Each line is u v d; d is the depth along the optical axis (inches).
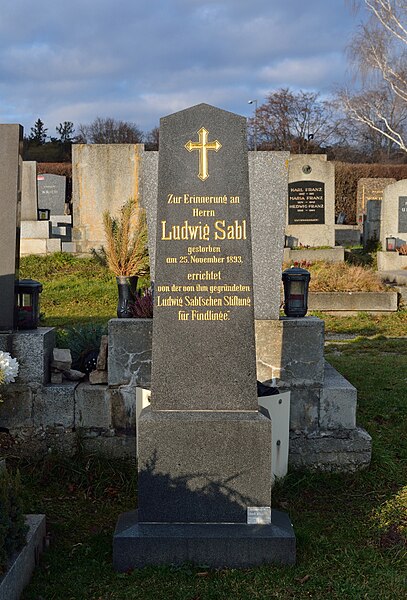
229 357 159.9
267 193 220.7
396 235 740.7
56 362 207.9
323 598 139.2
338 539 165.2
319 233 749.3
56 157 2346.2
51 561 152.7
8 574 129.9
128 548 150.2
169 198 160.6
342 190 1460.4
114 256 294.8
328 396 204.5
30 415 203.5
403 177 1472.7
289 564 151.2
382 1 1194.0
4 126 206.2
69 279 583.8
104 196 676.1
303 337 205.8
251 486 156.7
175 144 160.7
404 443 225.6
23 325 210.7
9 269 203.6
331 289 537.6
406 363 343.9
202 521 156.9
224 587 142.3
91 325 246.4
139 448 156.7
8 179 204.8
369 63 1245.1
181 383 159.9
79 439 203.5
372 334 451.2
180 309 160.1
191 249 160.1
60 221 1006.4
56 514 177.6
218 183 160.2
